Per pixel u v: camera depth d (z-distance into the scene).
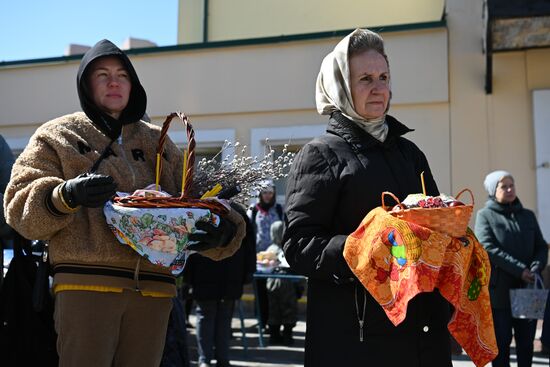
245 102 9.62
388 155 2.42
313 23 11.32
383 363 2.19
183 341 3.38
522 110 8.55
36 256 2.67
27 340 2.53
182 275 5.54
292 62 9.49
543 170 8.36
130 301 2.33
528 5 7.40
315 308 2.32
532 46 8.26
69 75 10.34
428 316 2.26
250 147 9.52
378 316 2.21
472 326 2.20
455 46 8.85
